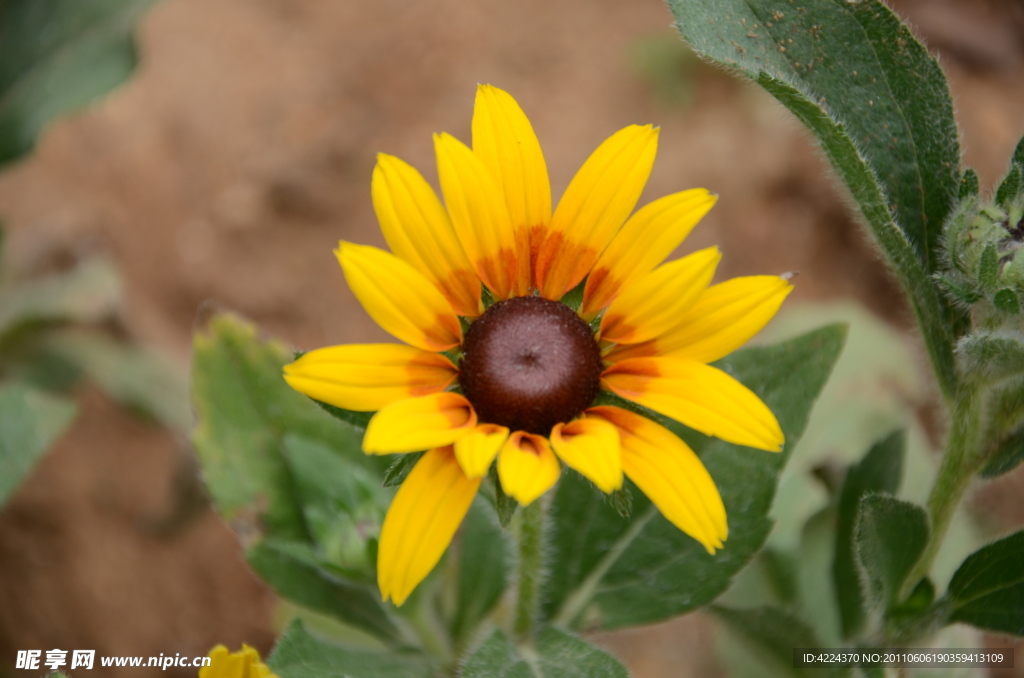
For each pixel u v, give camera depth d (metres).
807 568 0.37
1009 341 0.27
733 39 0.29
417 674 0.31
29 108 0.41
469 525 0.33
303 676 0.30
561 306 0.27
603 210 0.27
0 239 0.47
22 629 0.48
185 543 0.50
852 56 0.29
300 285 0.56
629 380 0.26
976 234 0.27
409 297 0.26
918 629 0.30
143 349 0.51
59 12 0.42
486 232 0.27
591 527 0.32
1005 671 0.46
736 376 0.31
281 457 0.33
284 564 0.32
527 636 0.30
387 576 0.25
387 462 0.33
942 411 0.31
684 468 0.26
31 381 0.49
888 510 0.29
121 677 0.48
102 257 0.51
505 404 0.27
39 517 0.50
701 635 0.48
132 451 0.52
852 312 0.49
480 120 0.27
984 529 0.49
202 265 0.55
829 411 0.44
